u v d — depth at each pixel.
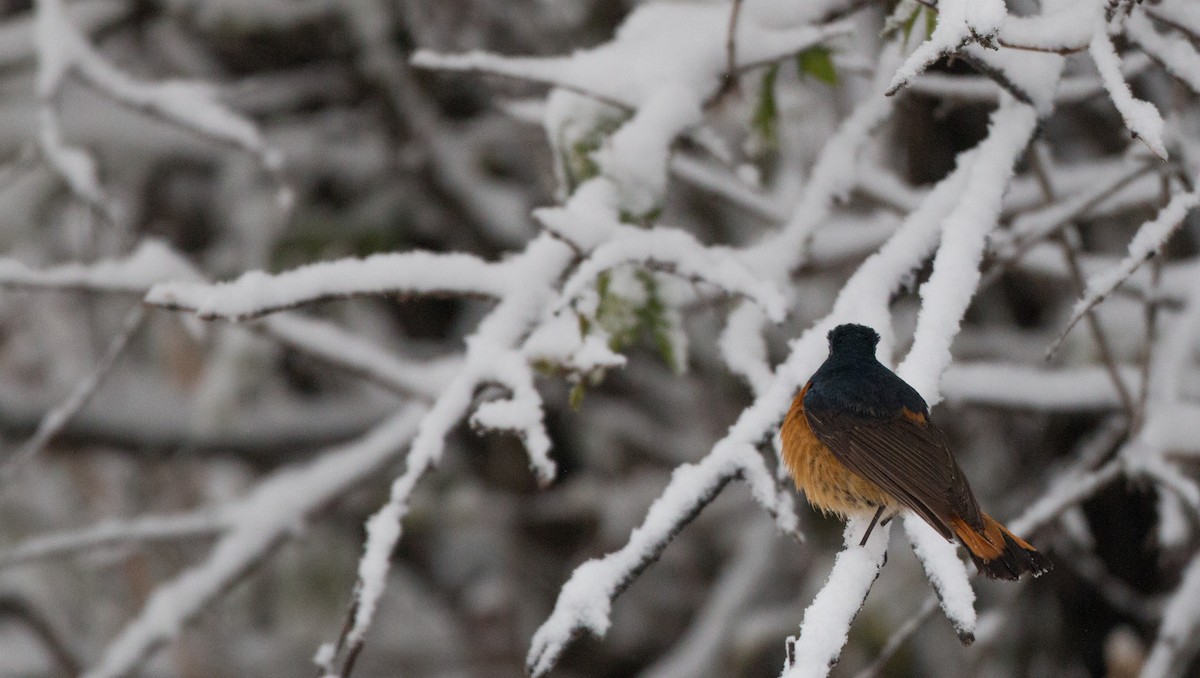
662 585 18.23
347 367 10.88
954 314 5.45
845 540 5.29
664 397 17.23
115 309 17.27
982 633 10.27
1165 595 12.96
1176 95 7.96
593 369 6.59
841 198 7.60
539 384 16.77
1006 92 6.59
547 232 7.13
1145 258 5.69
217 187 16.75
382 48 15.61
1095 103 12.67
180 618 10.18
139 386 16.86
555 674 18.08
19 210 15.59
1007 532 5.57
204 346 16.33
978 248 5.73
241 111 16.14
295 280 6.65
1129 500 13.29
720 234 15.53
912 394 6.15
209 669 16.53
